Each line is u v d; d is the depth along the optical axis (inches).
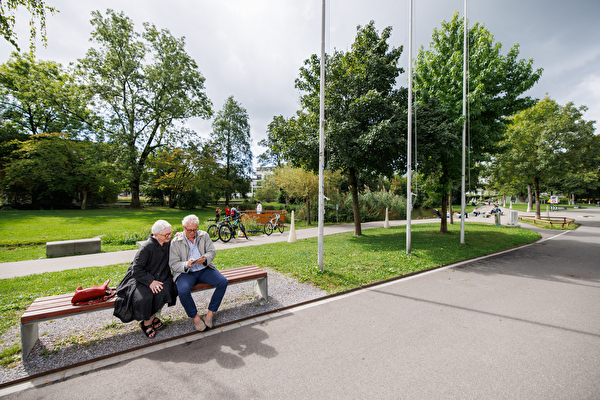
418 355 114.3
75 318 143.9
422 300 179.5
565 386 93.7
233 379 98.1
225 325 141.0
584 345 122.7
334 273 226.4
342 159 371.6
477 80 382.6
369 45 415.8
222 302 168.9
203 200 1403.8
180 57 1046.4
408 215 300.7
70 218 698.8
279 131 441.7
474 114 390.9
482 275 242.4
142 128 1101.7
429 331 136.2
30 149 927.0
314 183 739.4
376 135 331.9
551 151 711.7
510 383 95.5
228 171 1464.1
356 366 106.3
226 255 293.4
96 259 288.0
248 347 120.2
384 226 632.4
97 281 200.1
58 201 1090.7
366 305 170.2
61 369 103.1
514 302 176.4
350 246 354.3
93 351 114.5
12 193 1044.5
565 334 133.4
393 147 362.0
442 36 455.5
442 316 154.4
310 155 408.8
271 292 187.0
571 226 671.8
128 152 968.9
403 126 355.9
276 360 110.3
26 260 284.7
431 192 544.1
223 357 112.3
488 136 425.1
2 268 246.4
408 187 300.0
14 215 738.8
